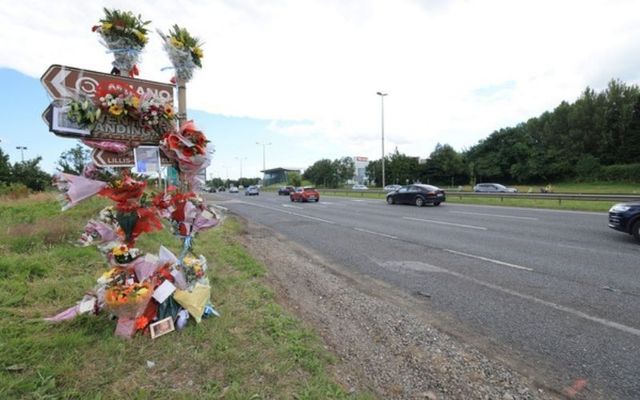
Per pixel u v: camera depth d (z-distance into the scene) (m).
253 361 2.74
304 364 2.78
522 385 2.81
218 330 3.16
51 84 2.84
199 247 6.75
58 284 4.12
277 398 2.36
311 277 5.77
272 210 19.89
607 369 3.02
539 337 3.60
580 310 4.25
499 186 38.53
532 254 7.18
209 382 2.46
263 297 4.23
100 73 3.05
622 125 56.69
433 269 6.22
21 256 5.20
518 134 65.12
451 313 4.23
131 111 3.13
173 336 3.03
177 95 3.58
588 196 17.50
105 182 3.04
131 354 2.73
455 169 67.56
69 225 7.33
